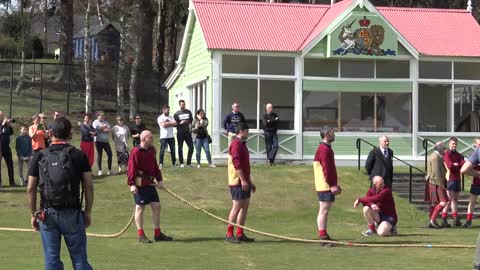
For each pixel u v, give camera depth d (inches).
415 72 1056.8
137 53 1604.3
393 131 1061.8
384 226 580.1
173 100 1350.9
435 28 1128.2
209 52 1011.9
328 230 637.3
